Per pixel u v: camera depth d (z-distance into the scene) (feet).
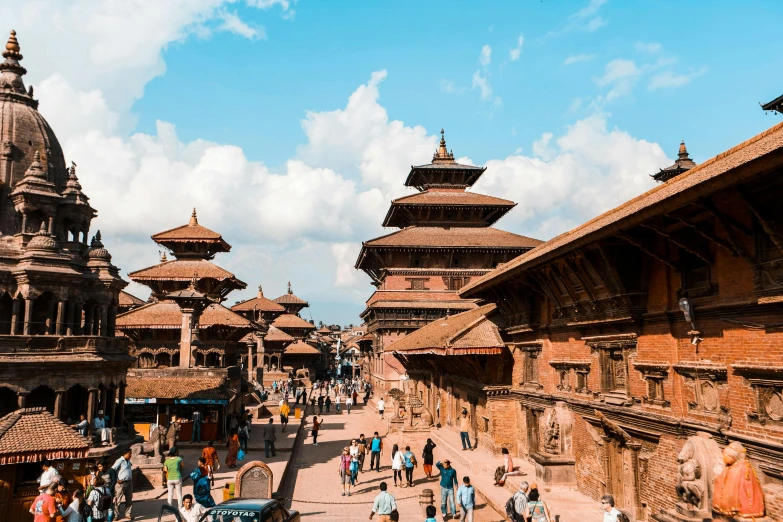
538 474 83.66
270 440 121.08
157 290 213.05
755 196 42.47
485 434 112.98
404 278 249.14
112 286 107.04
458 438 127.85
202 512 57.62
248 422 152.05
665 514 51.60
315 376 457.27
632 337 64.90
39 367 87.40
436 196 267.39
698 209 49.16
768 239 44.73
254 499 59.47
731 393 49.49
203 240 220.02
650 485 61.82
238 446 110.42
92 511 60.49
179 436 129.70
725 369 50.24
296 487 99.50
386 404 226.38
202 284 211.41
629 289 63.26
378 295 246.47
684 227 53.26
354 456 100.58
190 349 143.23
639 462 66.28
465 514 69.26
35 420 70.69
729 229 46.85
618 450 70.44
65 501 57.98
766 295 44.19
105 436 93.45
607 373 72.79
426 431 144.15
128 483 73.67
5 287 93.81
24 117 111.75
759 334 46.62
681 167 149.59
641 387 63.67
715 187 41.63
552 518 62.64
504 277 89.51
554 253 69.62
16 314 93.66
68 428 71.92
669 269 58.75
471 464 101.04
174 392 129.70
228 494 76.79
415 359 175.94
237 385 156.87
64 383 91.30
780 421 44.65
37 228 104.53
